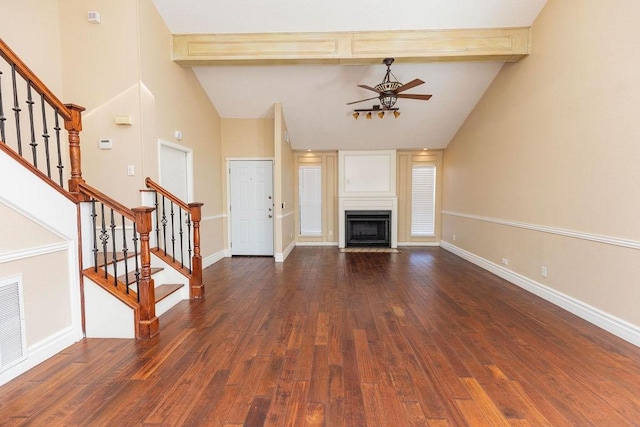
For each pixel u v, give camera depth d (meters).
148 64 3.87
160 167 4.11
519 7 3.85
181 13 4.11
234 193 6.46
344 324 3.04
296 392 2.00
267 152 6.36
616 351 2.48
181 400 1.92
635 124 2.58
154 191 3.92
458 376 2.16
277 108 5.74
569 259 3.33
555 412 1.80
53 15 3.71
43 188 2.36
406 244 7.59
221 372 2.22
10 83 3.44
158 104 4.08
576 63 3.23
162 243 4.24
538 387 2.03
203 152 5.46
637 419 1.74
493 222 4.97
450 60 4.32
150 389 2.02
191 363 2.34
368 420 1.75
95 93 3.75
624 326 2.68
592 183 3.02
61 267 2.55
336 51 4.32
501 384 2.07
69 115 2.64
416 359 2.39
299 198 7.55
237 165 6.41
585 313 3.11
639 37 2.55
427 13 4.02
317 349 2.55
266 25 4.24
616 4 2.75
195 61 4.45
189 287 3.81
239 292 4.07
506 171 4.59
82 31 3.73
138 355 2.45
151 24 3.93
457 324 3.03
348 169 7.32
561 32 3.46
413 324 3.03
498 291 4.06
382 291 4.09
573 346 2.57
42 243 2.37
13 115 3.48
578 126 3.20
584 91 3.12
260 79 5.21
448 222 7.02
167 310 3.42
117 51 3.71
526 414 1.79
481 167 5.41
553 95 3.59
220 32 4.35
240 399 1.93
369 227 7.48
